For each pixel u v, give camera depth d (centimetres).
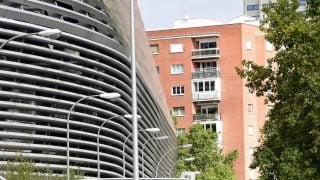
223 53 10094
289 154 4519
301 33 3039
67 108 5372
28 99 5031
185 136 9344
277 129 3155
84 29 5416
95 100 5581
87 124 5503
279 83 3145
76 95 5372
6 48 4875
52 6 5125
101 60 5691
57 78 5247
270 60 3216
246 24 10094
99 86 5634
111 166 5878
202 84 10112
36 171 4684
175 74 10244
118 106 5972
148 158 7238
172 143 9106
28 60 5031
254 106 10000
